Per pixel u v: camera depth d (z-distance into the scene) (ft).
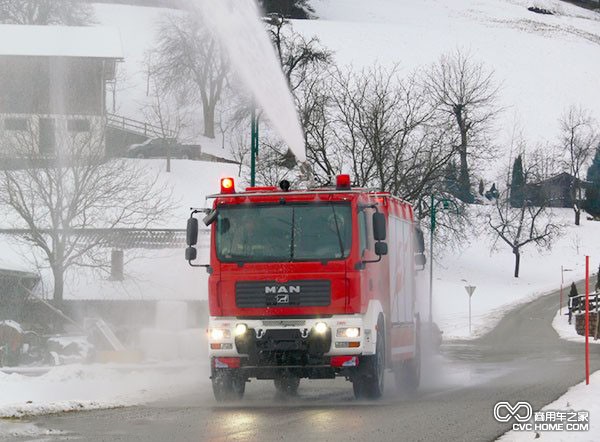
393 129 290.35
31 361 178.40
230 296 88.17
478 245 501.15
